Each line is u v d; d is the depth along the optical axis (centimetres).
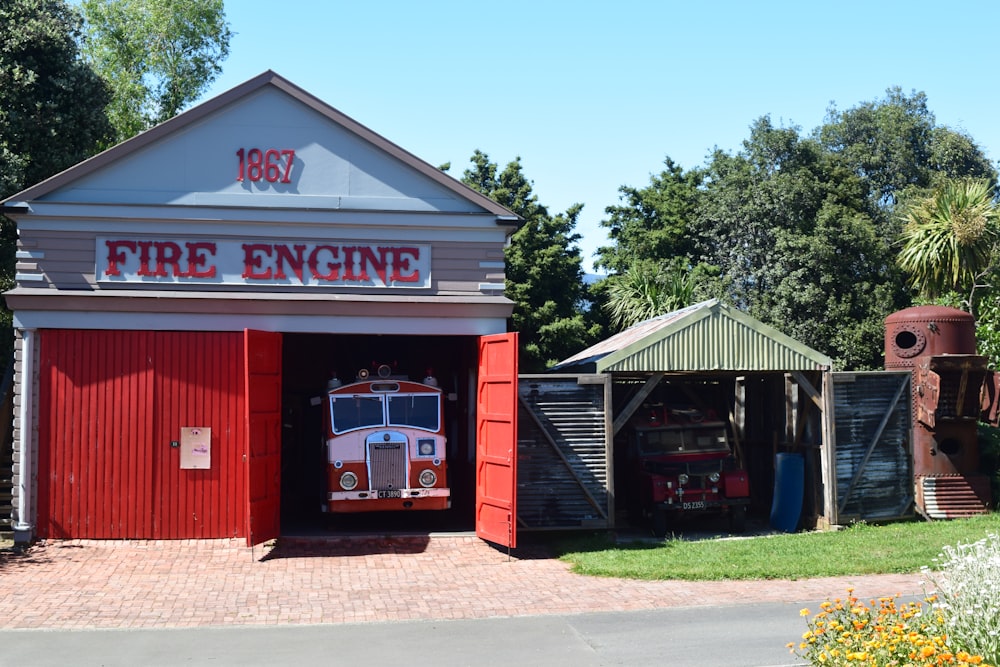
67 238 1518
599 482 1595
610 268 4325
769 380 1925
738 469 1753
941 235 2139
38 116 2312
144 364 1523
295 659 909
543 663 884
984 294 2225
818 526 1689
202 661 902
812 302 3509
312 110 1573
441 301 1577
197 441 1523
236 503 1529
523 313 3641
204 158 1549
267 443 1493
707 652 906
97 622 1063
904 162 4397
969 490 1703
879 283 3603
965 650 702
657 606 1115
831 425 1652
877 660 655
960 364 1681
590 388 1606
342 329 1567
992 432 1820
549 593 1205
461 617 1082
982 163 4459
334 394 1648
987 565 762
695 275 3519
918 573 1254
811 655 726
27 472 1488
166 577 1306
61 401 1508
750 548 1438
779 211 3638
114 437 1512
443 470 1628
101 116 2462
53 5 2425
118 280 1520
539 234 3831
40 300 1494
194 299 1524
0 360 2122
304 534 1570
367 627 1039
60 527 1499
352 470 1598
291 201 1562
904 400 1703
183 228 1541
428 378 1711
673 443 1786
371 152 1589
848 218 3503
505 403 1488
